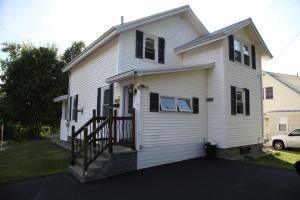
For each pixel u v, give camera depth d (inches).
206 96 471.8
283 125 823.1
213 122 459.8
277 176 314.2
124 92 399.2
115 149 339.0
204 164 384.8
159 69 370.3
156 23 489.7
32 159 415.2
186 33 555.2
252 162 409.1
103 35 442.6
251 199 230.8
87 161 316.2
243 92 511.8
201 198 233.9
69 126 650.8
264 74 928.3
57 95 1007.0
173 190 257.0
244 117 505.4
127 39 436.1
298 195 241.8
